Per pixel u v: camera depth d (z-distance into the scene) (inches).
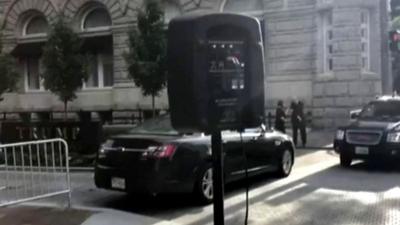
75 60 729.0
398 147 462.9
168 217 306.2
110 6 1031.0
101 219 290.0
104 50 1079.0
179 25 172.2
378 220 289.3
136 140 321.7
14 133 592.1
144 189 315.6
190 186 326.6
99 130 563.8
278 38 900.0
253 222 290.4
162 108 970.1
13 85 751.7
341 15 840.3
